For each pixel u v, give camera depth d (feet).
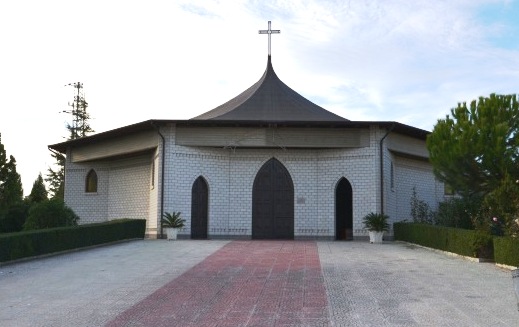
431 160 70.74
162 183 89.35
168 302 41.50
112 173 105.19
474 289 44.88
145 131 93.91
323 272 53.42
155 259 63.00
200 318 36.65
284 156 94.79
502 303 39.78
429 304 39.65
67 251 69.97
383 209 90.17
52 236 67.41
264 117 95.71
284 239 93.50
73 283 49.49
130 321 36.27
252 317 36.65
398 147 96.07
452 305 39.27
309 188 94.27
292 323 35.06
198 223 91.91
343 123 89.20
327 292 44.11
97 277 52.21
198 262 60.34
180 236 89.66
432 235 72.18
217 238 92.58
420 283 47.60
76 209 107.55
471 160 65.41
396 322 34.86
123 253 68.69
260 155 94.68
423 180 106.63
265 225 93.91
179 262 60.49
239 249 71.72
